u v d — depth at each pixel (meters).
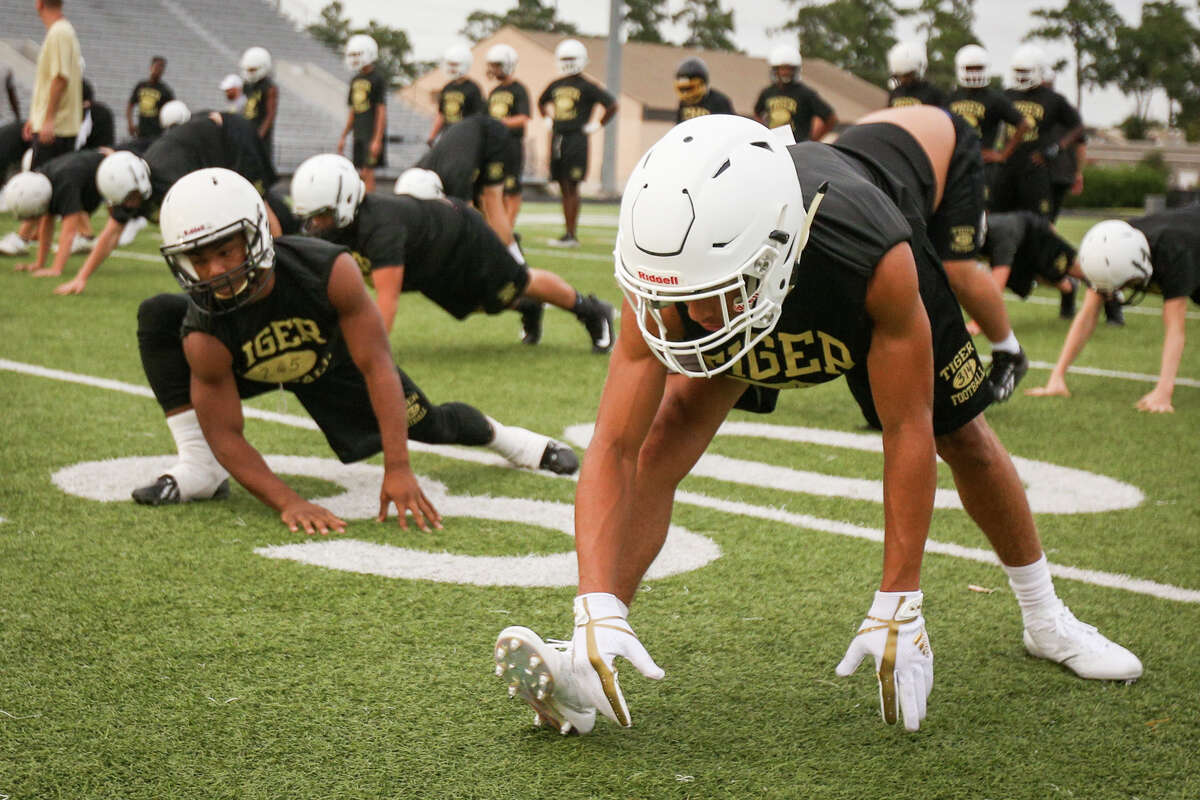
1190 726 2.63
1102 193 36.03
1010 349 5.48
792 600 3.35
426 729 2.54
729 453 5.11
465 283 6.34
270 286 3.65
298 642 2.97
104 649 2.90
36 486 4.25
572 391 6.21
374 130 14.95
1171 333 6.07
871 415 2.71
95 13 32.00
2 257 11.12
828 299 2.22
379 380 3.82
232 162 8.82
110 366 6.43
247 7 36.12
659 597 3.36
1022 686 2.83
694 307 2.09
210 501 4.18
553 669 2.36
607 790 2.31
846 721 2.63
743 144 2.04
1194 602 3.41
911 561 2.31
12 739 2.45
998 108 10.55
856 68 78.44
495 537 3.86
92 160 10.04
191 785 2.29
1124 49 74.31
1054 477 4.79
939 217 4.73
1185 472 4.90
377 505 4.21
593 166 44.66
